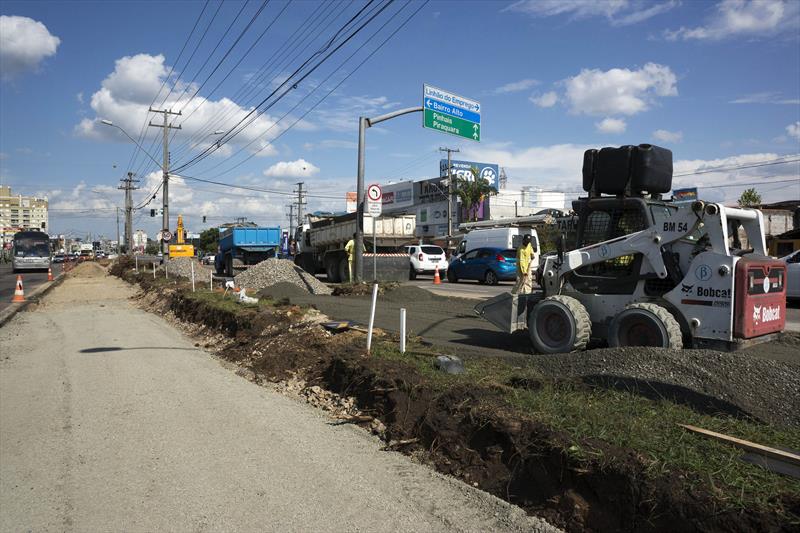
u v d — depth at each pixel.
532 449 4.30
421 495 4.31
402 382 6.04
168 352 10.43
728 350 6.81
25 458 5.25
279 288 18.27
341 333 9.41
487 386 5.66
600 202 8.20
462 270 26.67
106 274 44.41
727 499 3.24
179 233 41.38
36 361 9.78
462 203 54.62
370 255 25.31
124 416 6.45
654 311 7.01
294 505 4.19
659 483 3.51
